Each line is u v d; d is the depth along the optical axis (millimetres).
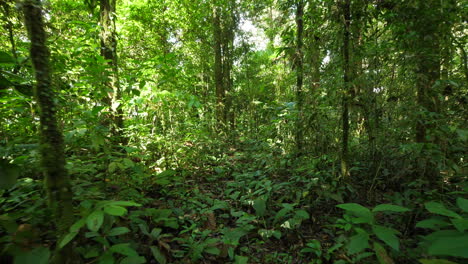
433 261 1151
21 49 2186
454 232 1299
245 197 3221
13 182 1309
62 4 5586
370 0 3135
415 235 2328
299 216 2641
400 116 3248
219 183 4266
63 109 2402
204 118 6203
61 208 1281
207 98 7691
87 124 2271
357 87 3156
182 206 3133
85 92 2576
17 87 1687
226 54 9828
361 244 1432
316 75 3568
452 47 3029
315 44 3473
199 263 2229
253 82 8266
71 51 2898
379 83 3193
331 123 3518
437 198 2404
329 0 3186
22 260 1179
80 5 5777
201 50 10188
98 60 2510
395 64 3092
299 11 4203
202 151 5023
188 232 2635
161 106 4129
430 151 2635
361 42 3490
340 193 2916
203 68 9898
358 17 3139
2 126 2068
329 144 3701
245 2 8547
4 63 1596
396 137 3223
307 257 2340
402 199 2613
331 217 2875
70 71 2719
